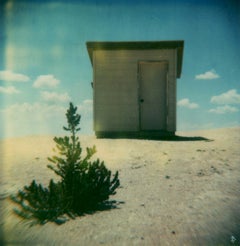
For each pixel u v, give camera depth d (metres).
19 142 11.20
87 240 3.50
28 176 6.18
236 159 7.71
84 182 4.67
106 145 9.77
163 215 4.22
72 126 4.84
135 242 3.41
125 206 4.66
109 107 12.40
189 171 6.65
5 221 4.08
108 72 12.45
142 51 12.34
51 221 4.12
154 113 12.39
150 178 6.18
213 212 4.27
